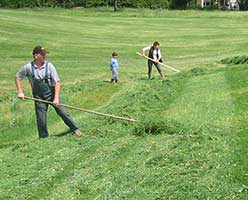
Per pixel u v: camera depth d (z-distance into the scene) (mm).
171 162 9430
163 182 8570
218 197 7785
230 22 62750
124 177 9094
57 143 11875
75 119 15391
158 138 11203
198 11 77750
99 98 20641
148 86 19328
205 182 8289
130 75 28234
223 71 21516
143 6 88625
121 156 10297
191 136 10930
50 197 8797
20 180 9656
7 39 43531
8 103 21172
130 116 14281
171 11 77188
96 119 14312
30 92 23359
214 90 17234
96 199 8430
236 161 9023
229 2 95125
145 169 9312
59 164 10289
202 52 39875
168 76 23953
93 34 51125
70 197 8680
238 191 7922
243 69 21391
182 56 37656
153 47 25203
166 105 15930
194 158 9398
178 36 50719
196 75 21719
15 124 17422
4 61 34406
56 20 60344
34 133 15648
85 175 9539
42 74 12336
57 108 12359
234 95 15953
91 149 11023
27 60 35219
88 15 69375
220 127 11812
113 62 25672
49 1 86438
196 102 15602
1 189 9312
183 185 8273
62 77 28625
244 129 11312
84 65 33250
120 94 19859
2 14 60906
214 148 9859
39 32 49062
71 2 87250
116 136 11930
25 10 75750
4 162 10922
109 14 71438
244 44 43094
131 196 8273
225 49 40750
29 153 11367
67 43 44594
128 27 57531
